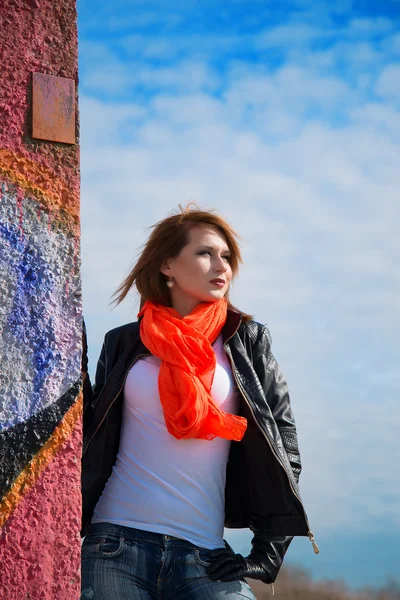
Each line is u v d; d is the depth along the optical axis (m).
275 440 2.60
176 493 2.49
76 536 2.04
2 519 1.97
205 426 2.50
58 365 2.09
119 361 2.69
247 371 2.68
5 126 2.10
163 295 2.85
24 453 2.01
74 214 2.16
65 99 2.18
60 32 2.20
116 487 2.56
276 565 2.60
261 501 2.62
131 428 2.61
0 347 2.02
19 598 1.96
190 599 2.40
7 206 2.08
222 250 2.79
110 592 2.37
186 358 2.56
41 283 2.09
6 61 2.12
